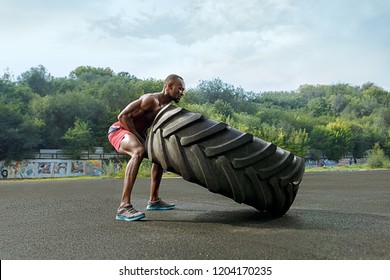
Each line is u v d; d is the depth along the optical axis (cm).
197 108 6506
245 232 302
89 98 5638
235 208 452
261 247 252
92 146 4806
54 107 5219
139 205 491
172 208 456
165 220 367
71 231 321
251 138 343
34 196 625
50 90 7244
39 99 5525
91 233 310
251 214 399
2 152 4244
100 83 7562
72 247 267
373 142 8144
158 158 365
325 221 347
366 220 350
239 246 256
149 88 6938
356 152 7994
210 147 339
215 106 7919
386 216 376
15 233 319
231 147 337
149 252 248
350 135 7819
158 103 401
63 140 5100
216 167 340
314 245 253
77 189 773
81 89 7294
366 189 717
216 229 317
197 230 314
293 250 242
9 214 428
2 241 289
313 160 7100
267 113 9106
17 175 4125
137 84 6956
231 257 233
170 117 358
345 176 1243
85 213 426
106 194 648
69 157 4491
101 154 4625
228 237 284
